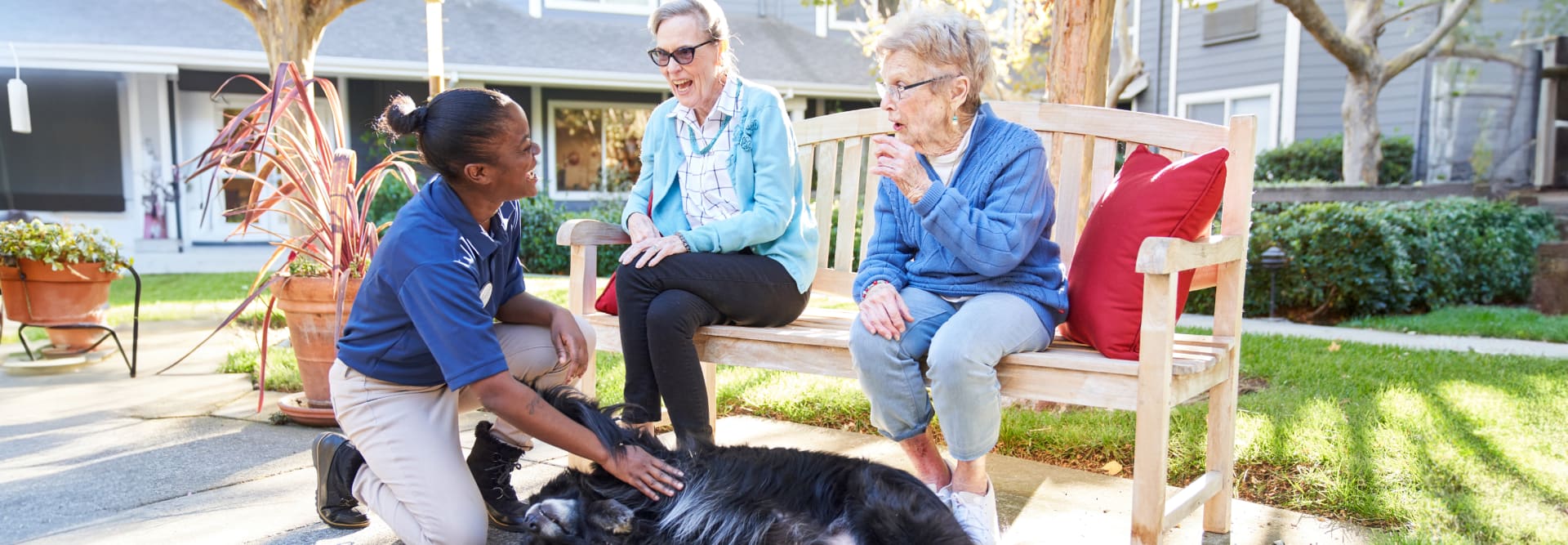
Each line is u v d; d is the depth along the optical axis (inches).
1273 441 107.5
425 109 71.7
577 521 74.3
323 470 83.9
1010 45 309.6
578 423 73.3
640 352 91.7
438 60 164.2
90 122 456.4
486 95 71.2
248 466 109.0
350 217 125.6
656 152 106.0
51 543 85.2
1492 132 358.0
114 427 126.5
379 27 462.6
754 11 558.9
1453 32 356.5
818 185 116.8
